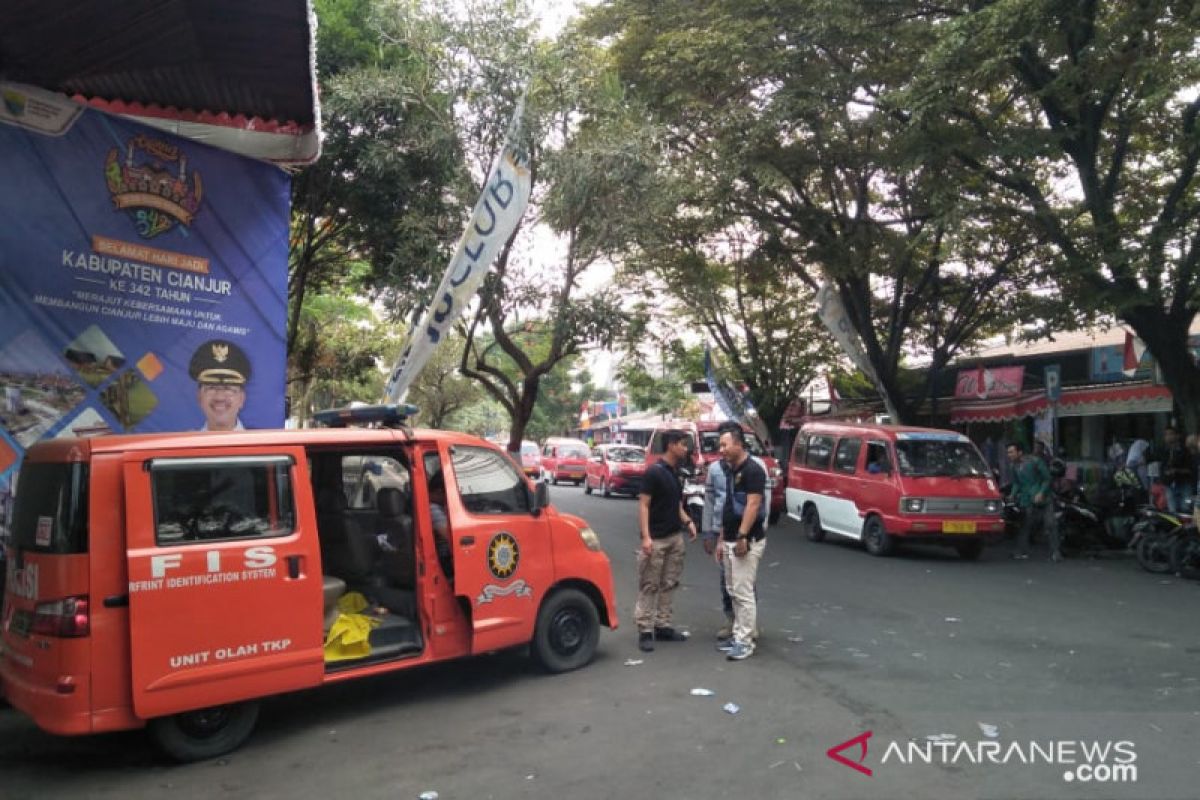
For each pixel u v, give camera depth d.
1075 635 7.84
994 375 19.31
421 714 5.78
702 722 5.46
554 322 12.32
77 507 4.66
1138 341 15.75
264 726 5.60
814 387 28.08
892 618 8.62
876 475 13.58
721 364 25.52
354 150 11.88
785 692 6.09
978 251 17.38
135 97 7.37
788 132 16.12
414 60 12.12
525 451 38.06
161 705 4.73
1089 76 12.45
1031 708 5.68
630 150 11.87
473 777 4.67
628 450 27.81
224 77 6.99
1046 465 13.50
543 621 6.61
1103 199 13.23
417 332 9.85
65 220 6.80
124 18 5.91
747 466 7.14
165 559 4.80
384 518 6.56
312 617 5.36
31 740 5.44
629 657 7.14
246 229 7.92
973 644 7.49
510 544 6.41
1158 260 12.05
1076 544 14.18
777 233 17.95
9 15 5.81
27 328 6.58
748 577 7.11
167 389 7.38
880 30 14.44
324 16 12.28
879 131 15.92
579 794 4.40
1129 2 12.79
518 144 10.35
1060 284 15.59
